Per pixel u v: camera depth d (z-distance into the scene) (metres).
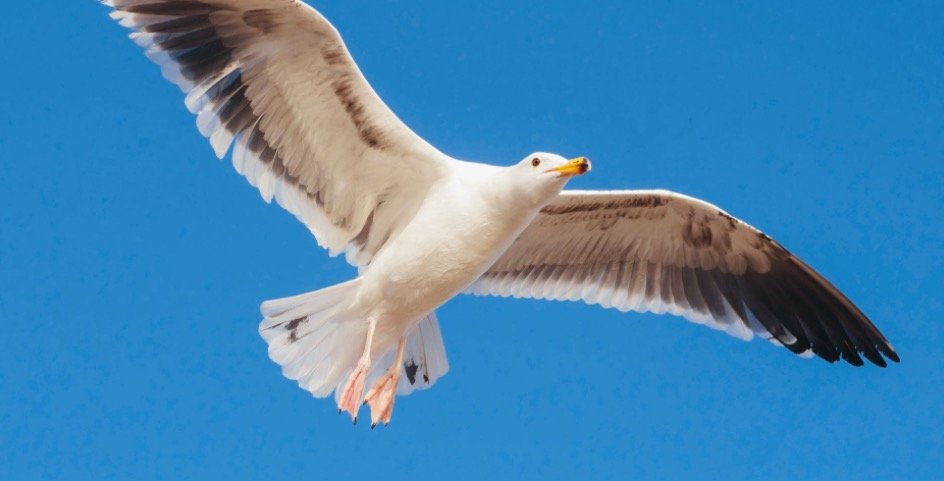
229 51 11.91
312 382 12.11
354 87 11.79
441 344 12.95
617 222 13.73
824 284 14.04
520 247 13.95
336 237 12.59
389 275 11.93
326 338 12.19
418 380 12.90
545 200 11.69
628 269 14.27
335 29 11.39
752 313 14.34
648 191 13.27
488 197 11.79
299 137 12.25
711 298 14.30
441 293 12.07
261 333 12.11
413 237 11.91
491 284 14.19
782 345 14.23
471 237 11.83
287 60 11.77
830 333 14.24
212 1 11.55
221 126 12.10
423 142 12.05
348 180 12.42
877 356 14.02
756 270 14.18
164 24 11.88
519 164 11.76
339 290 12.08
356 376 11.81
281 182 12.40
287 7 11.29
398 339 12.37
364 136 12.09
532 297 14.18
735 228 13.67
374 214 12.56
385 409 12.02
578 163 11.50
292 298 12.03
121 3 11.86
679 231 13.82
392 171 12.27
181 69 12.00
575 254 14.12
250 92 12.08
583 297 14.23
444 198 11.94
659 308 14.24
